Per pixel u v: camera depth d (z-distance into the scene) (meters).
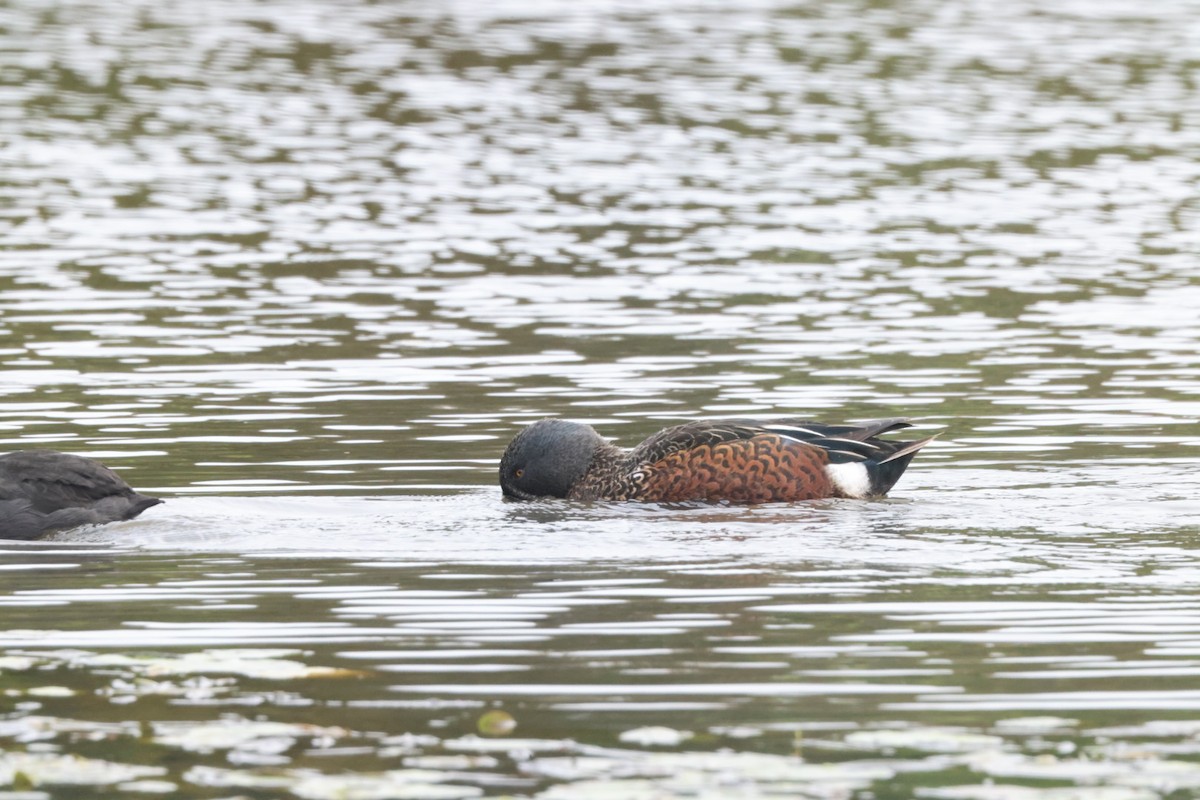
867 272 55.03
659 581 25.89
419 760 18.78
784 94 90.81
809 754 18.97
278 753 19.03
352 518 29.98
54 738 19.47
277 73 96.06
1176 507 30.44
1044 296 51.50
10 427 36.47
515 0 124.56
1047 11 120.75
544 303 50.47
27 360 42.72
